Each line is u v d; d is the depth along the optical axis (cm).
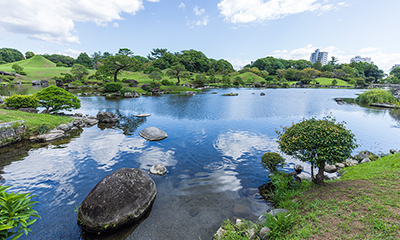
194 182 926
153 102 3950
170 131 1803
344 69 14538
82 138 1560
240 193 844
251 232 584
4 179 924
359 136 1761
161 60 12938
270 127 1991
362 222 518
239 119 2381
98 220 614
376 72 16250
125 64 6600
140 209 687
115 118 2214
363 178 830
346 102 4309
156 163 1122
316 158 742
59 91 2233
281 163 1030
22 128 1498
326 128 737
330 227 520
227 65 16388
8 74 7881
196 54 15262
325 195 705
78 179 934
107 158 1181
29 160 1138
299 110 3156
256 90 7862
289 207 688
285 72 14138
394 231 466
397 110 3281
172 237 599
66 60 15062
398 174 802
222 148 1369
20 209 511
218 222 667
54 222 655
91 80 7944
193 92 5956
